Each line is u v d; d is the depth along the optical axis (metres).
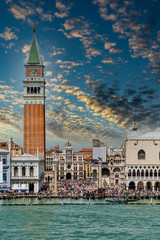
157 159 166.25
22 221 90.25
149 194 138.25
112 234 76.44
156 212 104.06
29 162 149.88
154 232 78.31
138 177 165.25
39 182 152.75
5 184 146.50
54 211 106.19
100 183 167.62
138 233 77.31
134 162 166.38
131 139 167.38
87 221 90.44
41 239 72.00
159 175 165.75
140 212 104.25
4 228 82.00
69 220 91.69
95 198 135.62
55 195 139.25
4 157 147.38
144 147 167.12
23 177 148.62
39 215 99.12
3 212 104.12
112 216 97.44
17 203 122.94
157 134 170.62
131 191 147.62
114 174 187.75
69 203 121.94
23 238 72.94
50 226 84.25
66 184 183.50
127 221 90.56
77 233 77.38
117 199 127.75
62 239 72.19
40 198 133.25
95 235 75.56
